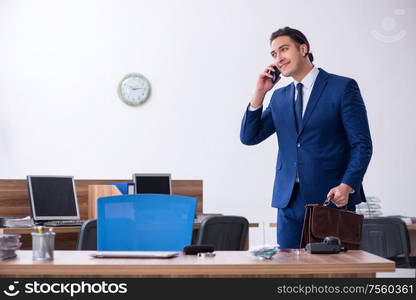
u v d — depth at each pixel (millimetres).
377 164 11914
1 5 11875
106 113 11938
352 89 4594
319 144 4586
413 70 12000
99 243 4418
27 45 11891
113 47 11992
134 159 11922
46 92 11875
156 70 12023
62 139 11852
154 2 12070
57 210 7762
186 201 4574
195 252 3557
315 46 12039
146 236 4508
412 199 11898
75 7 11992
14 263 3127
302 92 4664
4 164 11750
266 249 3291
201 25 12086
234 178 11961
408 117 11992
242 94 12070
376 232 7062
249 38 12109
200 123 12023
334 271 3121
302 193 4574
